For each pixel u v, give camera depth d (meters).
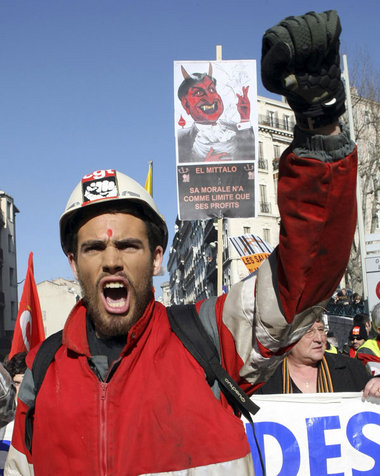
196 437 1.53
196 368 1.62
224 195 6.52
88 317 1.77
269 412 3.55
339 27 1.11
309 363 3.66
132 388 1.60
